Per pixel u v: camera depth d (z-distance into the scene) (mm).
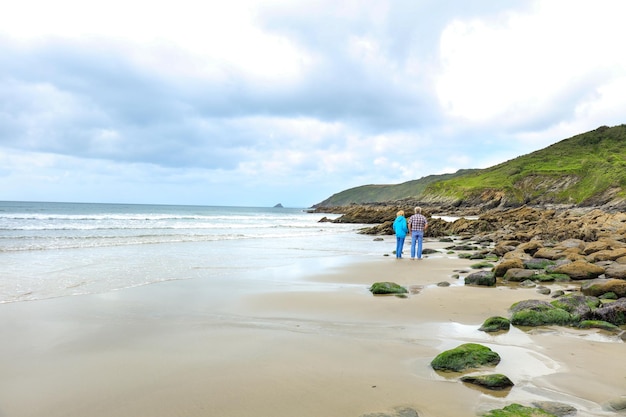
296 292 9438
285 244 23844
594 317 6715
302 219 70125
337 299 8703
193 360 5031
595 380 4340
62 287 9672
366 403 3830
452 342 5781
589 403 3785
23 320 6828
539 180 111125
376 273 12648
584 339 5879
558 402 3742
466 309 7828
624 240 19141
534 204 104562
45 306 7809
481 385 4203
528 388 4141
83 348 5480
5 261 13781
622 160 111500
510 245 18891
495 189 108375
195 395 4047
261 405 3816
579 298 7480
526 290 9867
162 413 3686
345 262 15469
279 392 4098
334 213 121375
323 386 4238
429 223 37438
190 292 9289
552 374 4508
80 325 6578
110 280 10656
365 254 18922
